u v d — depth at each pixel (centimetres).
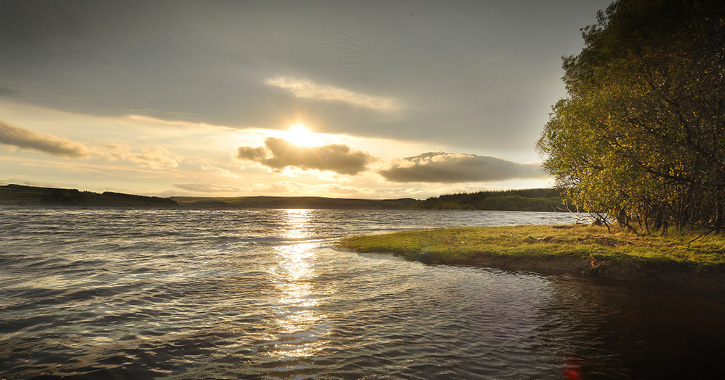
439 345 769
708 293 1238
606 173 1758
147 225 5412
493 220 8250
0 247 2491
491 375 631
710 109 1603
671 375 633
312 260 2012
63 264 1833
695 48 1631
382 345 769
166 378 621
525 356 713
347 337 816
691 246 1650
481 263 1852
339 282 1426
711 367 664
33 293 1223
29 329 868
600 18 2183
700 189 1692
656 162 1633
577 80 2505
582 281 1441
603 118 1914
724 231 1802
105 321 931
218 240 3234
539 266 1748
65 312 1006
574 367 664
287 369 652
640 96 1722
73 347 757
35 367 660
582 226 2939
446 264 1852
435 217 10538
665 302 1119
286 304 1098
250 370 649
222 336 823
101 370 648
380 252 2286
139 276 1541
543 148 2483
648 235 2066
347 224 6394
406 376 624
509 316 977
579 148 2011
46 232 3772
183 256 2178
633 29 1780
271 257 2136
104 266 1789
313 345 770
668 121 1641
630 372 644
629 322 927
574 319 952
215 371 646
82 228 4466
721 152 1503
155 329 871
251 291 1271
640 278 1465
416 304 1098
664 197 1753
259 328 879
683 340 801
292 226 5650
